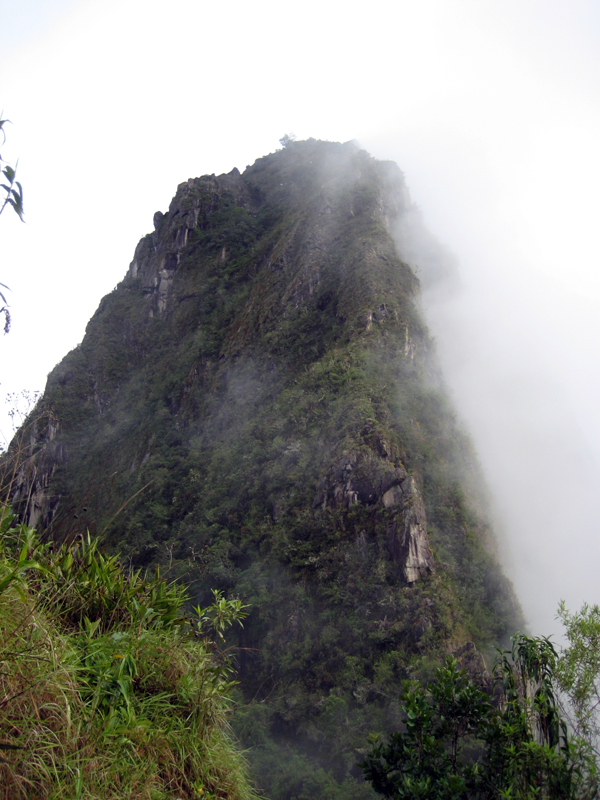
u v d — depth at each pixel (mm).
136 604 5305
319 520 46688
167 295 101812
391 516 43281
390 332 62500
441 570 41531
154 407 83375
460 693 5699
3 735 3598
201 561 45031
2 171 3701
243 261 96625
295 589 43000
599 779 4930
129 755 4047
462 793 5172
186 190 112500
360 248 74625
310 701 34812
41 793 3514
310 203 92250
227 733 5281
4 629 4133
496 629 41312
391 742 5695
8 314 3969
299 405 58219
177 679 4984
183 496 58906
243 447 59375
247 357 75000
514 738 5293
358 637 37906
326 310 72250
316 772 29203
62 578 5203
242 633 42219
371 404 52000
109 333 103188
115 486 69312
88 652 4586
